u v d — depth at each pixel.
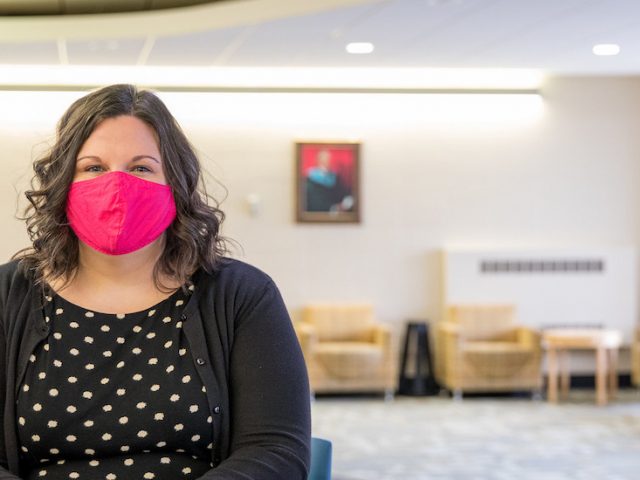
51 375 1.86
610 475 7.62
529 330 11.39
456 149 11.98
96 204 1.84
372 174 11.88
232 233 11.63
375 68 11.52
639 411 10.57
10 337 1.90
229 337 1.93
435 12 8.07
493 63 10.97
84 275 1.95
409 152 11.91
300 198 11.70
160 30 8.76
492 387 11.31
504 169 12.03
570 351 12.12
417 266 11.96
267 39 9.30
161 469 1.85
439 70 11.88
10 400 1.87
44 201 1.90
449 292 11.86
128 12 8.88
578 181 12.10
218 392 1.88
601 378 10.94
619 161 12.15
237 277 1.98
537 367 11.31
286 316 1.98
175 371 1.88
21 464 1.88
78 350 1.88
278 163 11.68
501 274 11.93
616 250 12.07
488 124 12.02
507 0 7.65
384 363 11.27
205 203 2.03
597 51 10.17
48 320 1.90
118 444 1.85
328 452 2.32
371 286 11.90
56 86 11.15
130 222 1.85
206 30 8.67
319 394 11.68
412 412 10.57
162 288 1.95
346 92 11.75
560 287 12.02
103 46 9.45
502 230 12.05
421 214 11.95
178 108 11.51
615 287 12.09
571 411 10.59
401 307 11.95
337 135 11.79
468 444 8.87
